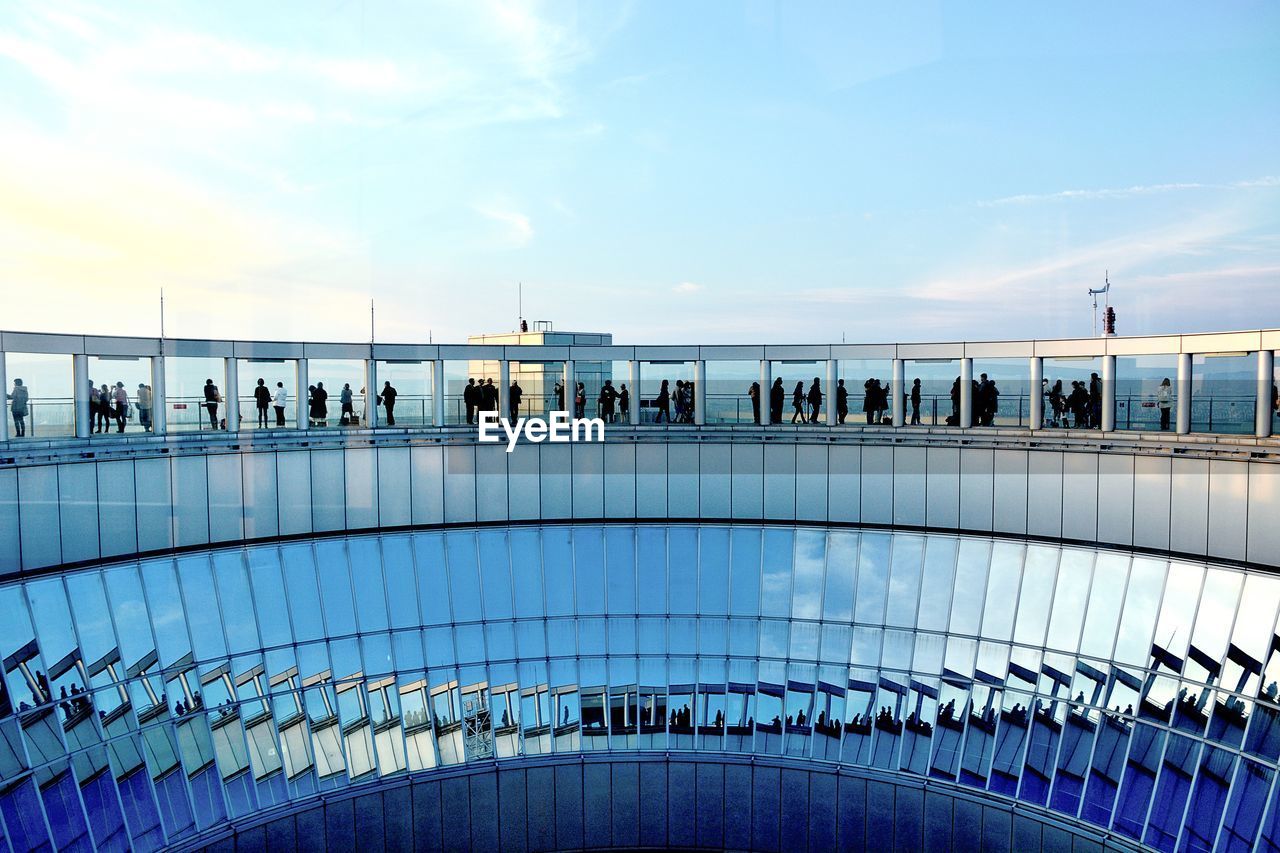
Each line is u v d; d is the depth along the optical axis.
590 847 27.78
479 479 29.06
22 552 21.62
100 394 23.34
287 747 25.16
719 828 27.75
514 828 27.47
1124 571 23.95
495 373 29.17
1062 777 23.72
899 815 25.98
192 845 22.67
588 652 29.02
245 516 25.92
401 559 28.11
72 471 22.61
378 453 27.92
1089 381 24.84
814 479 28.94
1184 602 22.58
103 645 22.61
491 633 28.59
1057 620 24.88
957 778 25.47
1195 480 22.53
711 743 28.27
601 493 29.75
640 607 29.23
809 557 28.86
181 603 24.41
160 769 22.78
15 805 20.09
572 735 28.38
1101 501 24.50
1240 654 21.19
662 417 29.83
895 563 27.88
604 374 29.72
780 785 27.47
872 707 27.23
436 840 26.62
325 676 26.28
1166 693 22.38
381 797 25.98
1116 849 22.11
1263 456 21.11
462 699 27.84
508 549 29.22
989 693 25.61
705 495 29.64
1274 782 19.92
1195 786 21.28
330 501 27.30
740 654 28.78
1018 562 26.00
